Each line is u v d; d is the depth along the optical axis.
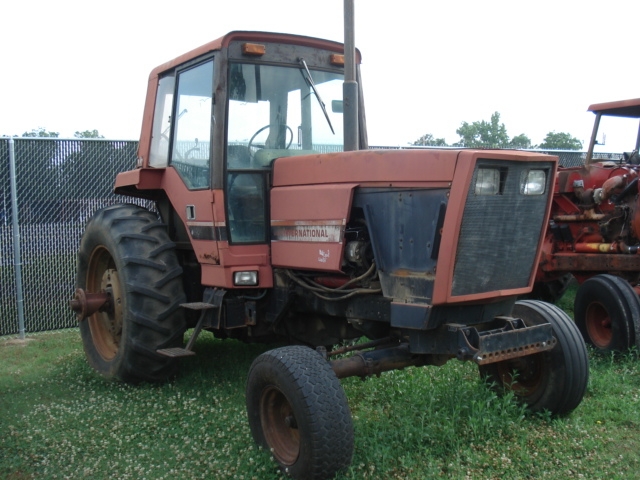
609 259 6.38
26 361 5.84
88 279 5.64
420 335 3.57
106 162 7.26
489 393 4.09
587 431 3.84
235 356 5.59
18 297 6.85
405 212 3.50
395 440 3.58
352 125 4.52
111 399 4.64
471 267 3.40
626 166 6.60
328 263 3.83
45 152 6.97
